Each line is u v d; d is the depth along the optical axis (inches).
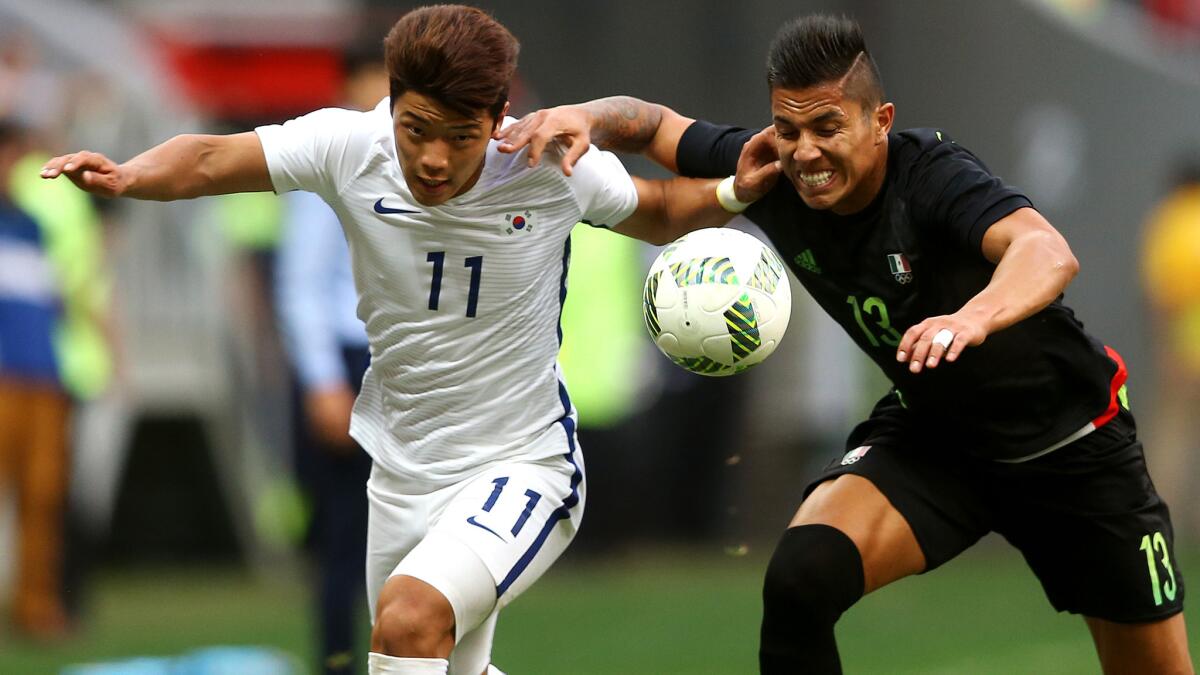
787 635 682.2
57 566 1411.2
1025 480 724.0
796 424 1872.5
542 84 1878.7
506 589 672.4
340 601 1016.2
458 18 622.2
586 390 1617.9
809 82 649.0
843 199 679.7
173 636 1386.6
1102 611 742.5
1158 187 2025.1
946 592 1627.7
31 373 1395.2
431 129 622.2
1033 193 1969.7
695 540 1920.5
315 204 1027.9
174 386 1738.4
